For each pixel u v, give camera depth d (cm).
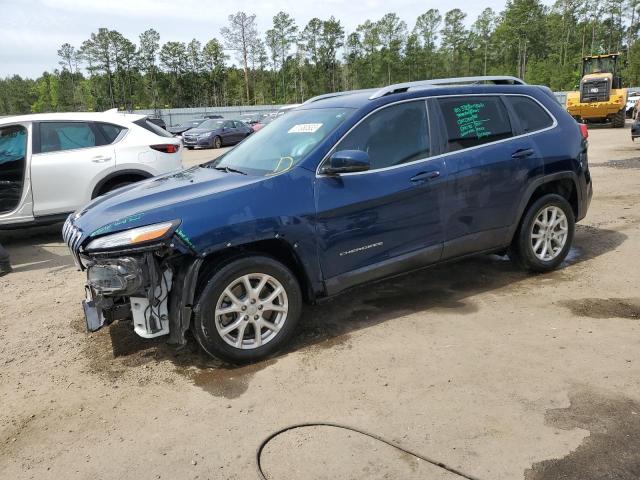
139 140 768
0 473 276
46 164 710
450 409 307
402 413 306
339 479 256
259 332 373
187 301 348
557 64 8525
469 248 464
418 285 510
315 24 9094
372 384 338
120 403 334
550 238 516
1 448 297
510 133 485
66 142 733
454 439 281
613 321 411
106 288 344
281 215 371
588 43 9350
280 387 341
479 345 382
